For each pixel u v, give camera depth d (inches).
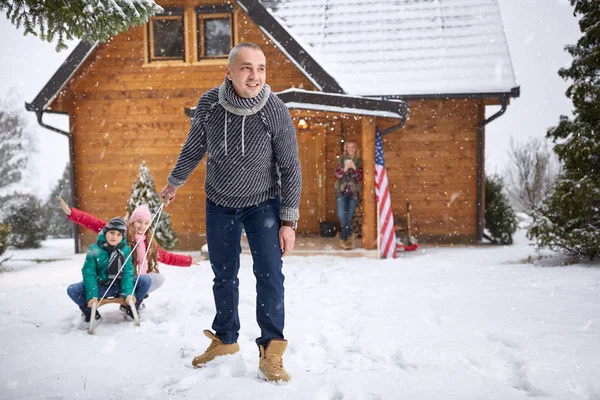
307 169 561.3
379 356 163.3
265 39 527.2
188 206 545.6
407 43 534.3
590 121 366.3
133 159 550.9
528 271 319.0
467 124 533.6
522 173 805.9
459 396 128.0
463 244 536.1
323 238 536.7
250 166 143.7
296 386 137.3
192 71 541.0
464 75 501.0
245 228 151.3
